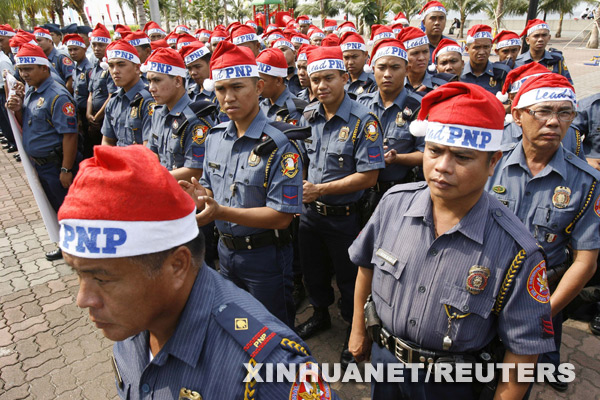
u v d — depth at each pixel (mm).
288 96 4078
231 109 2445
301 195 2494
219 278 1178
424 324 1556
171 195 904
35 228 5430
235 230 2561
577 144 2801
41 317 3621
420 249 1591
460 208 1520
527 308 1431
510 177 2344
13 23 22344
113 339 974
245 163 2512
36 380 2922
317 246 3273
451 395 1630
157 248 889
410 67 4344
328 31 11570
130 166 848
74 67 7969
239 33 5703
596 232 2051
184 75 3518
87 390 2830
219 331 1018
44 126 4312
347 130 3059
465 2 28328
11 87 4184
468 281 1479
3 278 4258
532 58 6301
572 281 2062
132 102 4332
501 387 1530
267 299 2693
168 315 1020
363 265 1940
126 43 4371
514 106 2270
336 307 3818
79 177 873
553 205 2168
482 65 5758
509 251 1455
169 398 1026
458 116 1368
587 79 13375
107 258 853
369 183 3014
